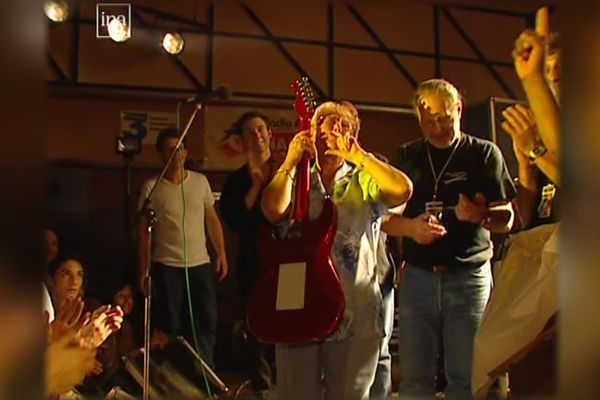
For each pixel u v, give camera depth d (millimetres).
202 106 3830
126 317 3363
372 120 4234
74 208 3896
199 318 3408
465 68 4191
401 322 2652
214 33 4059
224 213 3262
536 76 2275
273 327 2178
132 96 4016
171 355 3188
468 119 3492
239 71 4113
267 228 2334
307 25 4184
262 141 3293
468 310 2559
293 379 2211
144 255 3314
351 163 2371
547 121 2254
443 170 2658
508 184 2623
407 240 2641
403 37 4281
